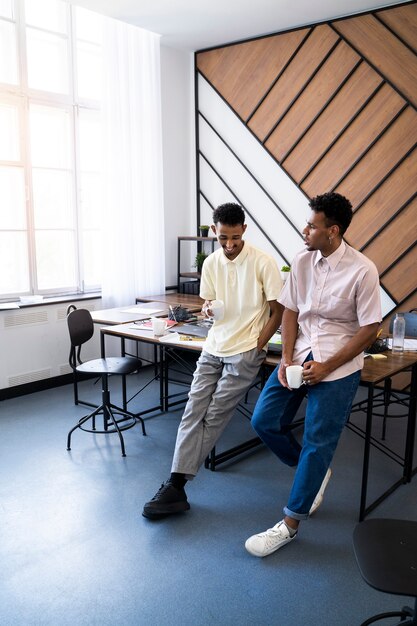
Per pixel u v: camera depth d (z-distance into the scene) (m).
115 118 4.71
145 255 5.14
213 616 1.87
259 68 4.92
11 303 4.28
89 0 4.08
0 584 2.02
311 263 2.18
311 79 4.58
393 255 4.28
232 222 2.44
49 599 1.95
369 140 4.31
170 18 4.48
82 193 4.85
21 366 4.28
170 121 5.41
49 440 3.40
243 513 2.55
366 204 4.38
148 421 3.75
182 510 2.50
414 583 1.26
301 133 4.70
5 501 2.63
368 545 1.40
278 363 2.58
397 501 2.68
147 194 5.10
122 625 1.82
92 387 4.53
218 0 4.06
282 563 2.17
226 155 5.34
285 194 4.93
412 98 4.05
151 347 5.20
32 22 4.32
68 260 4.83
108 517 2.50
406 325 3.54
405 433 3.59
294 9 4.21
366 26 4.20
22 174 4.34
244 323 2.57
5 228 4.34
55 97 4.49
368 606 1.93
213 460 3.01
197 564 2.16
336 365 2.08
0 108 4.20
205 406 2.60
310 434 2.14
